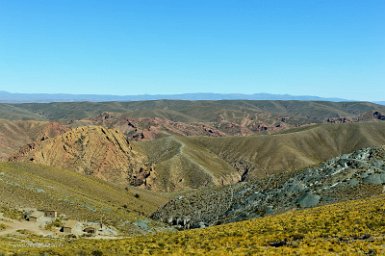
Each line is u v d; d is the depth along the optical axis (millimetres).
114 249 37250
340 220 38812
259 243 34219
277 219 46844
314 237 33938
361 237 31906
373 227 34344
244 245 34469
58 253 33844
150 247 37656
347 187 73938
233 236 38969
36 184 91188
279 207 78500
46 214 70375
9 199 74125
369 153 86938
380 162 81188
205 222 94562
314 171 88938
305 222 41062
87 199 96125
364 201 50625
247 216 82625
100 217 80500
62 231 62250
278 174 103625
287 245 32375
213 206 103125
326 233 34375
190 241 38719
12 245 40469
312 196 75188
